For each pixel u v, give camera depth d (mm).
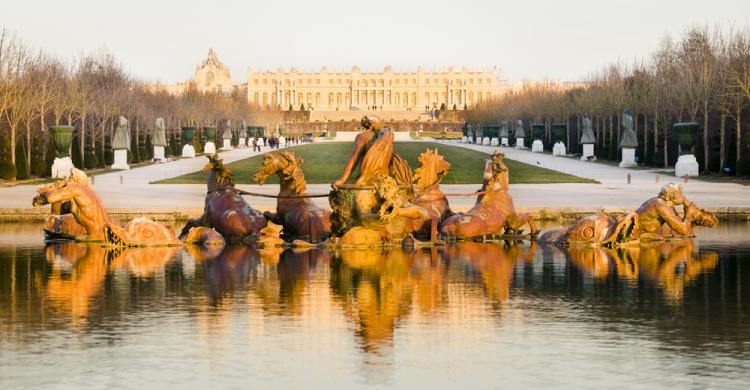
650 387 18141
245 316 24281
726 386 18141
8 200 59906
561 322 23547
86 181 40375
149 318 23984
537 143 166625
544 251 37531
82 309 25141
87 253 36906
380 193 37500
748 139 86562
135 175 93938
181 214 51375
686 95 104625
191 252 37219
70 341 21516
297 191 40906
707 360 19875
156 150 131250
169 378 18812
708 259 35125
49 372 19156
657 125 120250
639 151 128250
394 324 23359
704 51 115688
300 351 20781
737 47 110938
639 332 22391
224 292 27797
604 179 86875
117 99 133500
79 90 118812
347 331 22594
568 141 164375
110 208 51750
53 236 41531
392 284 29281
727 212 53312
